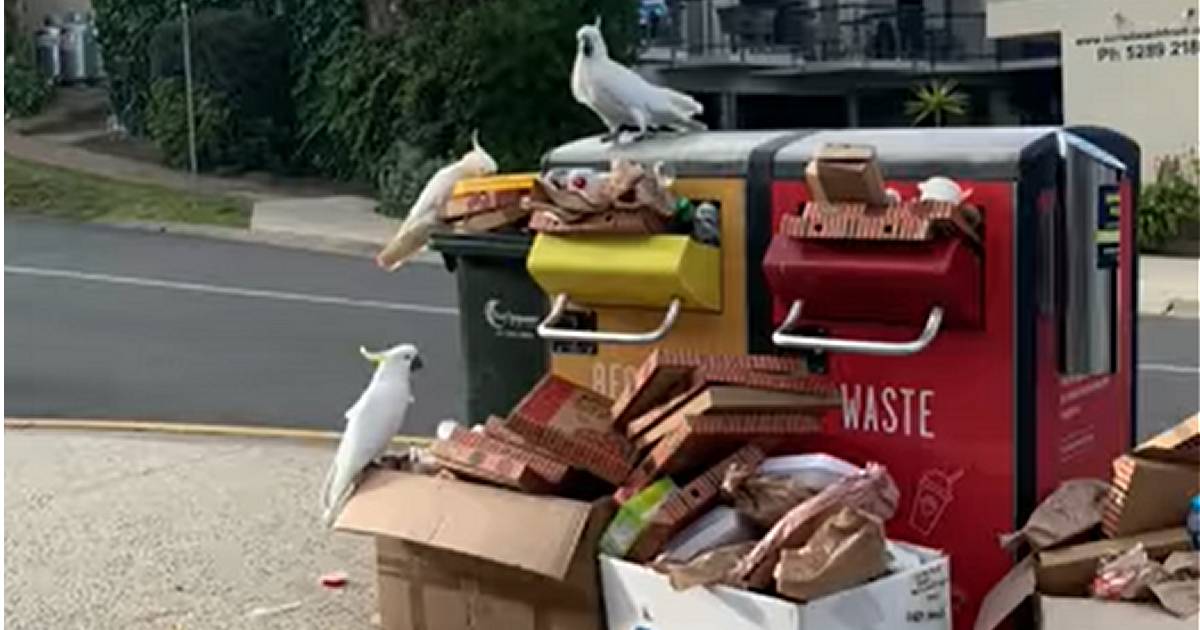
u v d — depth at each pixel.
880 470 5.79
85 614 6.72
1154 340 13.52
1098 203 5.83
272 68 26.64
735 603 5.54
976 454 5.88
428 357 12.10
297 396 10.66
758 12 29.83
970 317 5.80
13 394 10.80
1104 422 6.15
